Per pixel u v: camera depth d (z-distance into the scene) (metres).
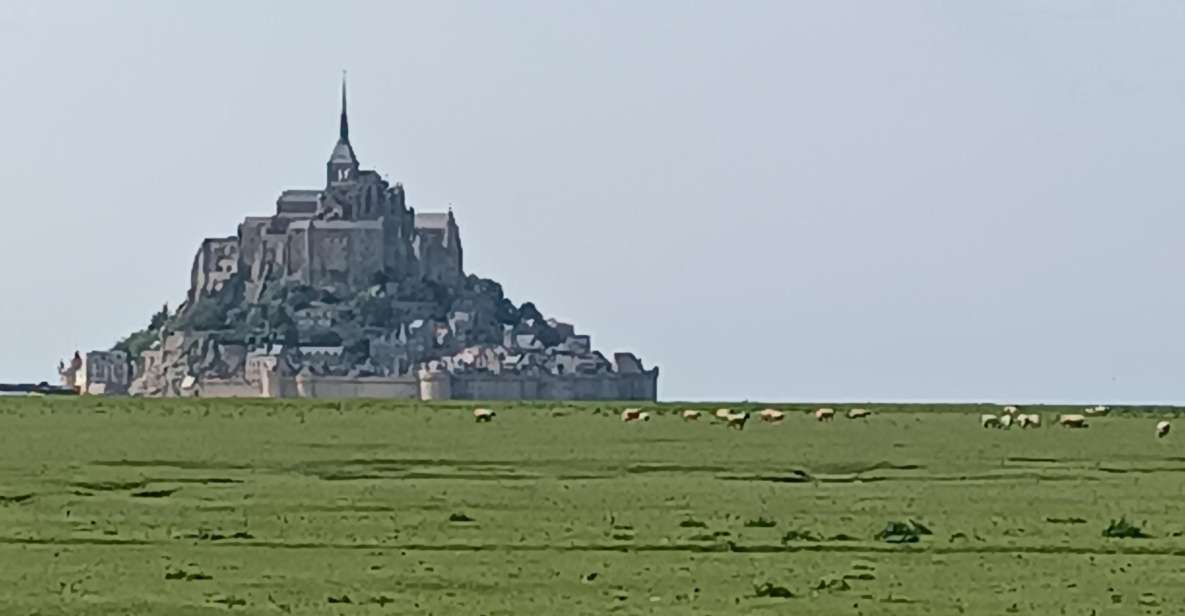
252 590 152.62
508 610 142.75
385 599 148.00
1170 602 150.88
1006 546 187.88
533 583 157.25
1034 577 164.88
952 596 152.50
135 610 142.25
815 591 154.25
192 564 168.88
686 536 193.50
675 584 157.50
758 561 174.00
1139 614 144.75
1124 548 187.62
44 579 158.50
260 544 184.88
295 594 150.50
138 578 159.38
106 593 150.75
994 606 147.50
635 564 170.62
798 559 176.12
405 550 180.12
